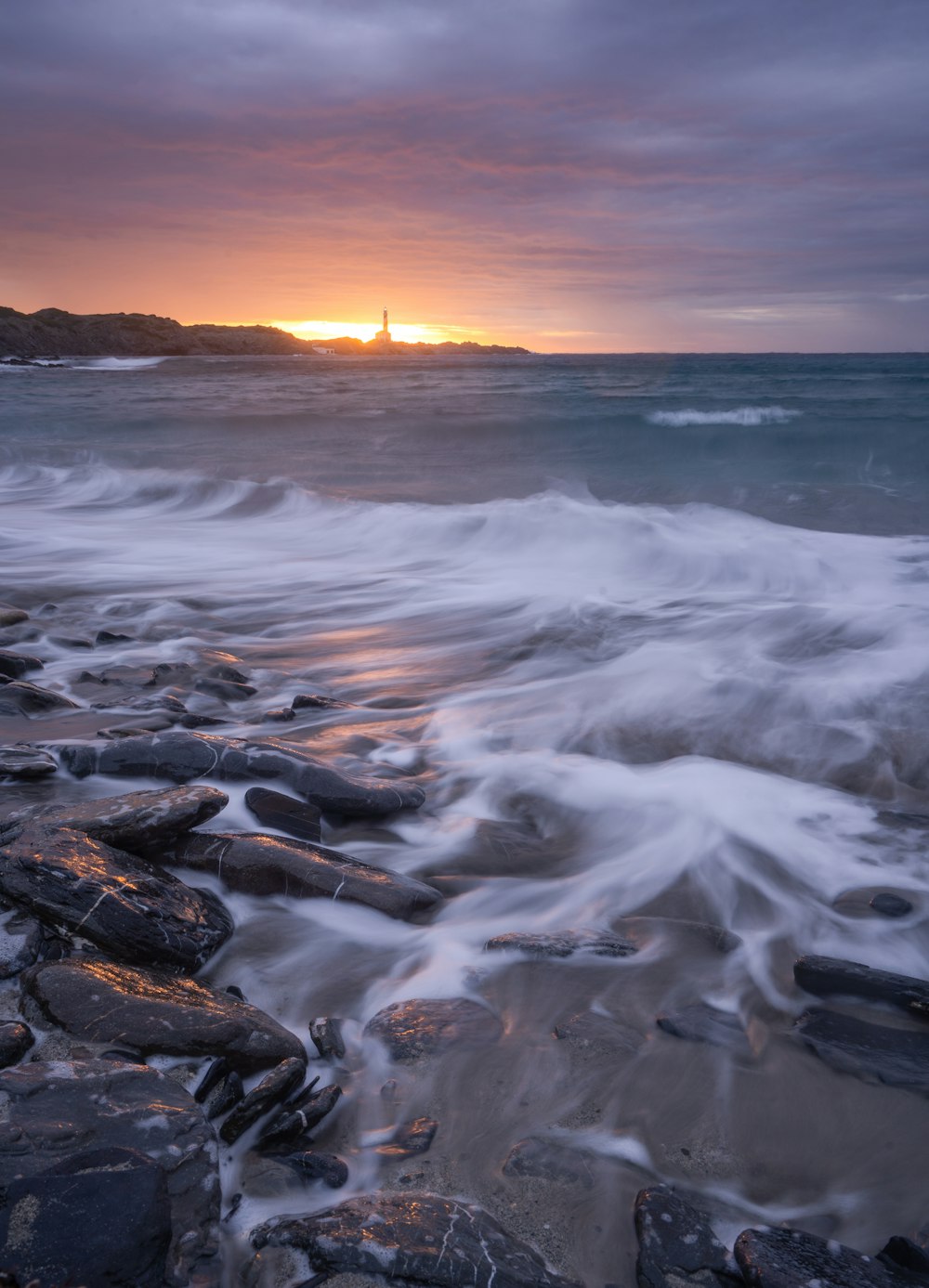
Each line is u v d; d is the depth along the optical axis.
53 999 2.68
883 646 7.00
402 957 3.29
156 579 10.46
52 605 8.77
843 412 24.00
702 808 4.51
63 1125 2.11
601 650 7.32
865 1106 2.58
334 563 11.34
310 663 7.24
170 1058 2.53
